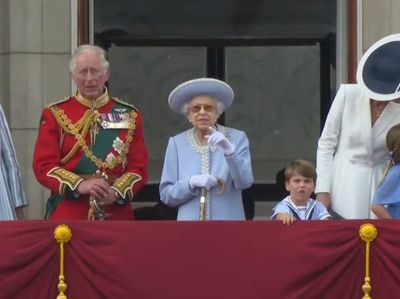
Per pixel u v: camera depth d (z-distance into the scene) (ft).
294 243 74.13
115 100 82.43
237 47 111.34
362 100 84.38
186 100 81.66
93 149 80.12
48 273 73.87
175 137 82.64
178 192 80.07
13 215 81.05
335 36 109.81
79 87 80.48
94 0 109.09
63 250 73.87
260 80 111.55
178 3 111.55
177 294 74.18
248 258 74.13
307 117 111.45
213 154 81.05
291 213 80.28
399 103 84.07
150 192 109.19
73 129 80.18
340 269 73.92
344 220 74.18
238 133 81.82
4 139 81.51
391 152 80.48
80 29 106.42
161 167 110.22
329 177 84.64
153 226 74.18
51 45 105.40
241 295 74.02
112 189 78.48
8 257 73.67
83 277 73.97
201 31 111.55
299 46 111.34
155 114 111.24
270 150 111.45
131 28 110.52
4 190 80.48
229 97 81.71
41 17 105.50
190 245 74.23
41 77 105.29
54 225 73.92
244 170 79.41
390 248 73.61
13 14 105.09
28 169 104.63
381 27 105.29
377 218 79.25
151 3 111.24
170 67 111.55
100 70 80.18
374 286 73.87
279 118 111.55
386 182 79.66
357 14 105.50
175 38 111.65
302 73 111.34
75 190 77.92
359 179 83.82
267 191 110.01
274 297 74.13
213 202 80.18
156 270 74.08
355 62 106.01
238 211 80.89
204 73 111.24
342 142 84.74
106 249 74.02
